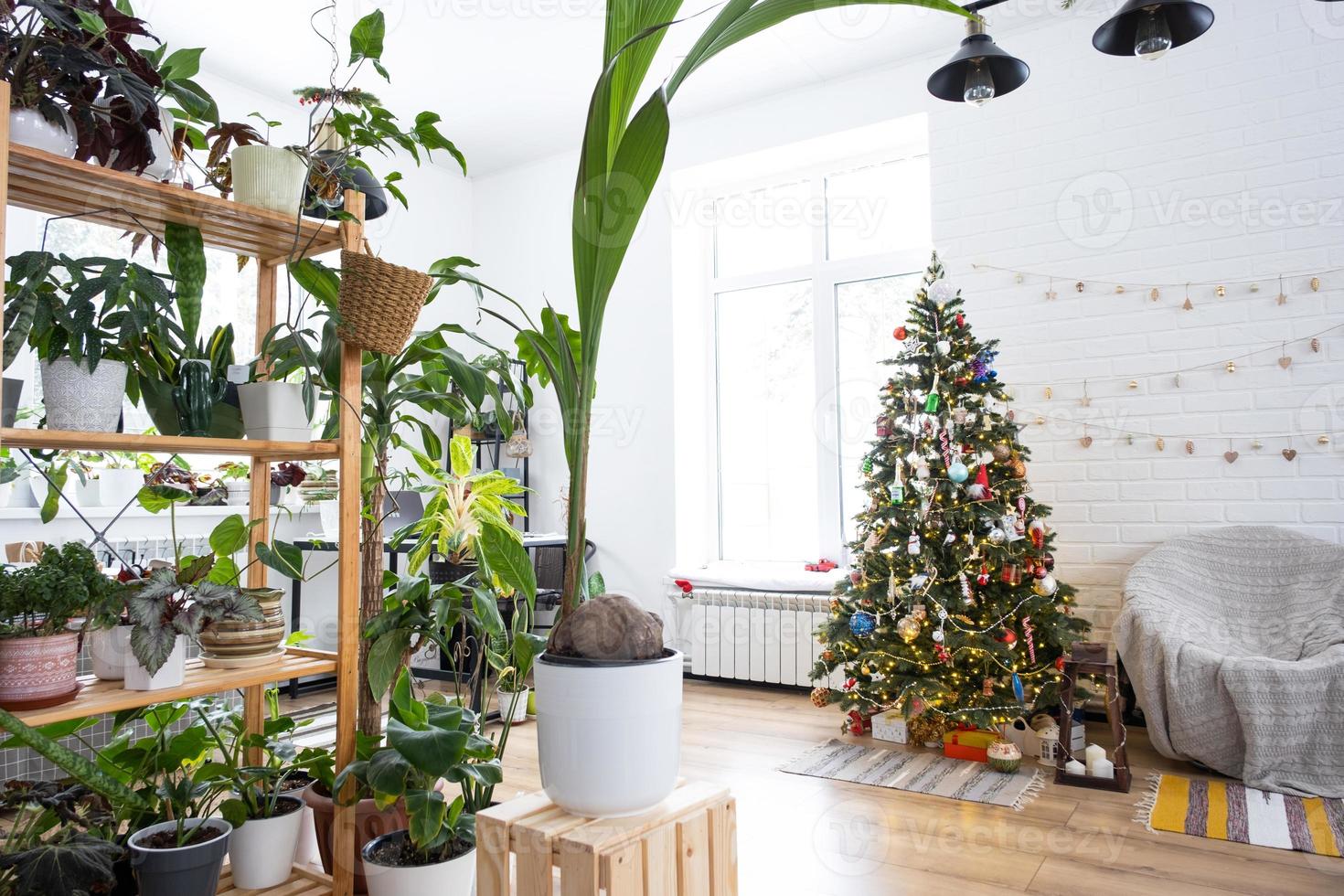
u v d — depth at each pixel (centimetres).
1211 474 380
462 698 238
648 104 133
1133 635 338
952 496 352
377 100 224
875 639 363
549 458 550
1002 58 268
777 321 523
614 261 148
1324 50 365
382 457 221
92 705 157
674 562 511
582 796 137
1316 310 363
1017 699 336
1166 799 288
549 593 478
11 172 161
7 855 149
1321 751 291
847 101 469
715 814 152
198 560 179
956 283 438
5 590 156
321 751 206
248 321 461
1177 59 393
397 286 190
